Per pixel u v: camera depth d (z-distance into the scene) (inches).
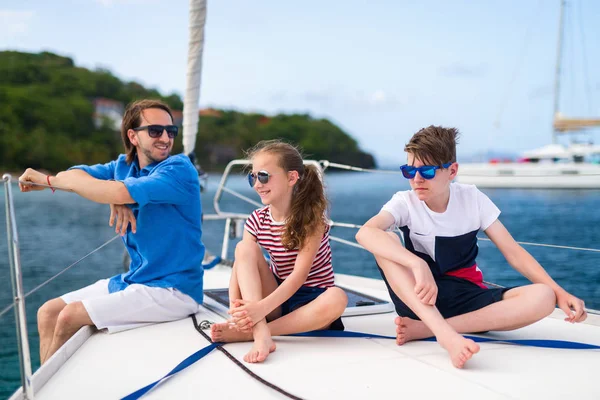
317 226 91.9
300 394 70.3
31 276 404.5
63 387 74.9
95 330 98.2
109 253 555.2
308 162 104.9
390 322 104.8
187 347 89.8
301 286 96.7
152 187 99.7
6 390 156.3
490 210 94.2
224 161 2294.5
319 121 2406.5
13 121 1905.8
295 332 91.3
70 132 1993.1
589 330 97.6
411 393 70.2
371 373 76.9
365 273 422.9
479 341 89.2
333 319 91.1
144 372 79.7
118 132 2090.3
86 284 381.1
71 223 848.9
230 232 169.9
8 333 222.5
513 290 89.4
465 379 74.6
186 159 107.7
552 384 72.8
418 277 81.0
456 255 93.8
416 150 88.4
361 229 91.4
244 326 84.6
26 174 100.6
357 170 128.7
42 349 100.3
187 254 106.3
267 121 2357.3
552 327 99.2
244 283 89.4
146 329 99.3
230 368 79.8
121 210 100.2
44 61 2038.6
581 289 252.8
